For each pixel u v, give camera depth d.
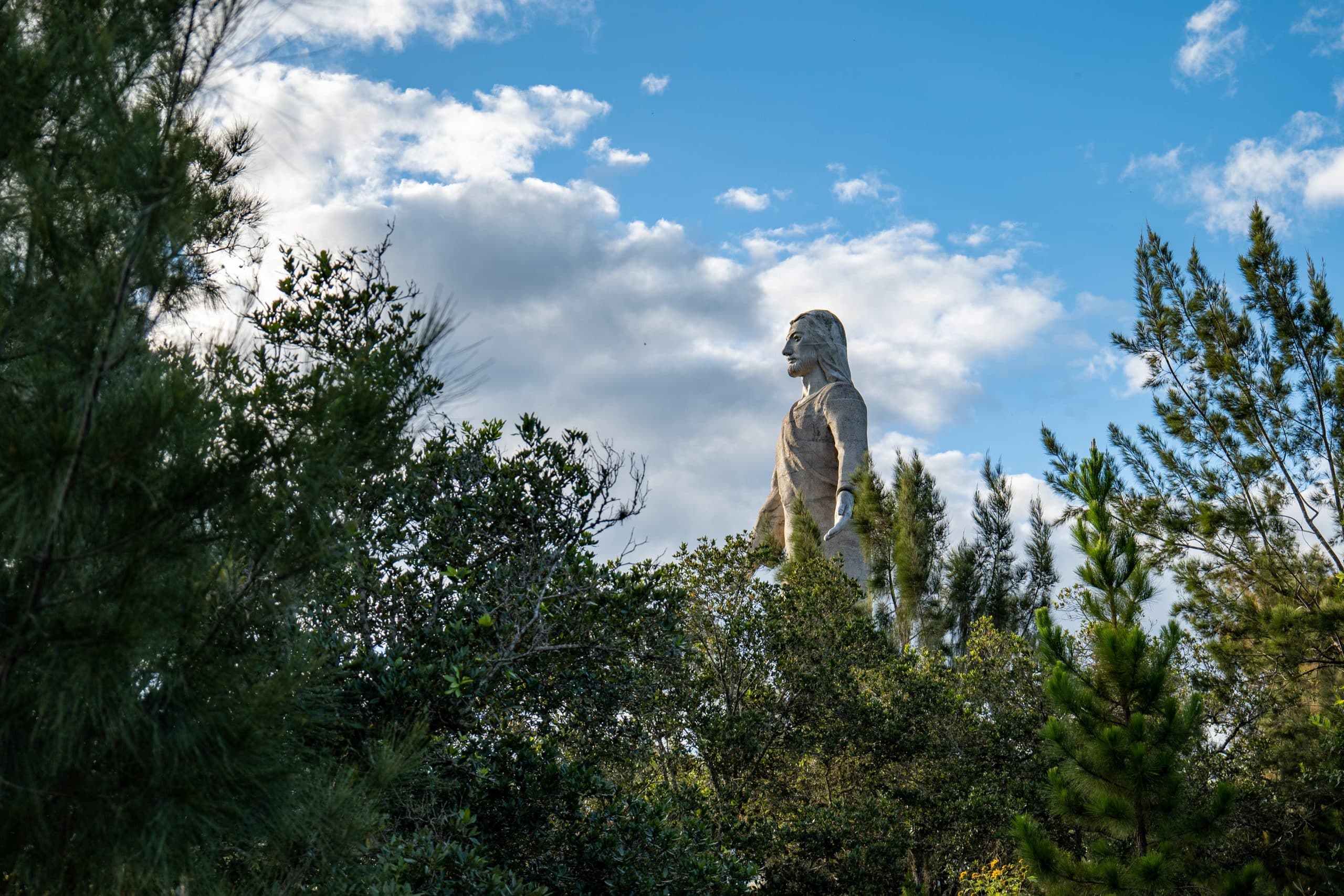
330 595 8.36
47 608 4.30
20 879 4.48
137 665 4.51
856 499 27.98
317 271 9.39
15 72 4.69
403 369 5.07
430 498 10.08
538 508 10.28
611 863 9.52
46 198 4.61
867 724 16.02
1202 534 16.33
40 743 4.54
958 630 27.38
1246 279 17.03
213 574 4.80
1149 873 10.34
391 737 7.08
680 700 14.02
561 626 10.11
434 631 9.38
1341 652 14.65
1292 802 13.45
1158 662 11.29
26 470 4.00
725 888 9.95
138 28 4.97
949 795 16.25
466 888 8.11
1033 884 13.62
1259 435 16.52
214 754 4.64
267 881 5.15
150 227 4.52
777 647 15.66
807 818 14.64
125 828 4.44
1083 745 11.11
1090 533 12.34
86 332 4.34
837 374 30.06
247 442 4.48
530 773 9.49
